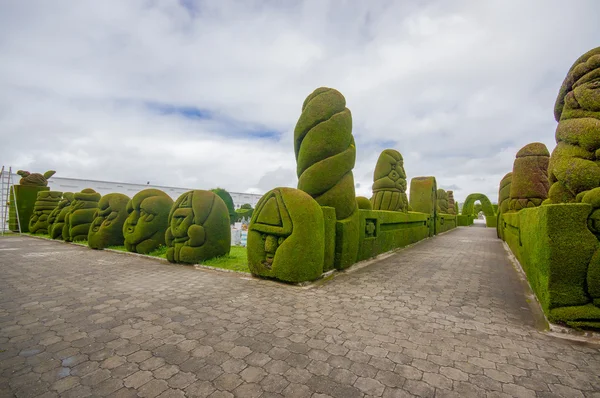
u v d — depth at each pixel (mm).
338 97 8117
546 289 4473
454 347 3658
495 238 19125
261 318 4535
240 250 12023
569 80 5262
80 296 5625
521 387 2836
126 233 10883
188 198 9172
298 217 6543
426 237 18969
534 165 12148
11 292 5883
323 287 6410
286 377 2932
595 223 4113
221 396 2621
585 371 3139
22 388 2721
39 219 18578
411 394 2695
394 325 4332
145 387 2746
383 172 15312
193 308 4973
